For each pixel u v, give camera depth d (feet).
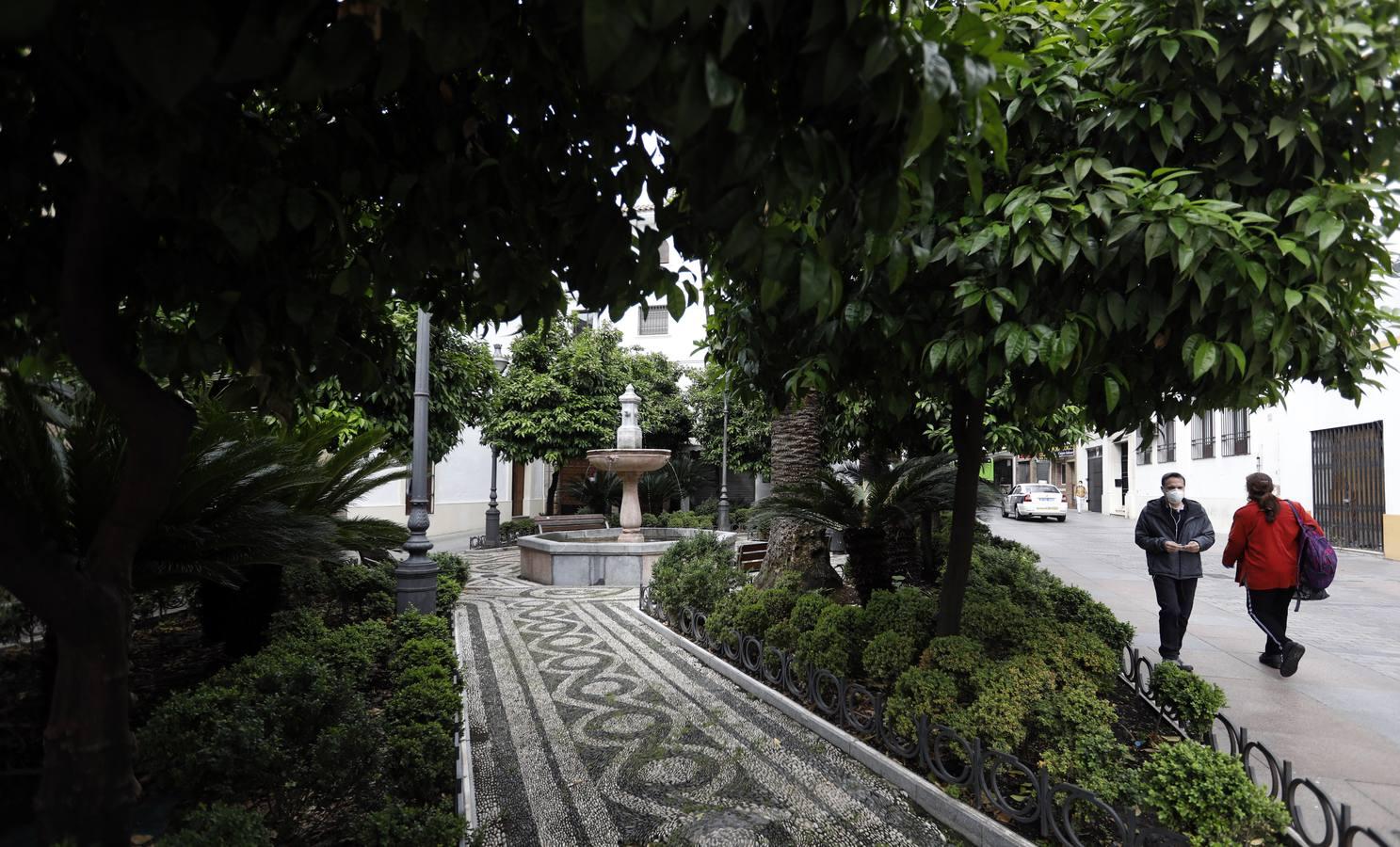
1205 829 8.03
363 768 8.30
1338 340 9.24
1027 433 26.96
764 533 37.50
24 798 9.27
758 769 11.85
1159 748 9.46
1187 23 8.00
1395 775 11.01
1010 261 8.49
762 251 4.74
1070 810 8.67
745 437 60.49
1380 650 18.65
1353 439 39.70
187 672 14.70
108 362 5.94
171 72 3.03
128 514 6.63
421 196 6.26
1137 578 32.19
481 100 6.30
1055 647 12.46
